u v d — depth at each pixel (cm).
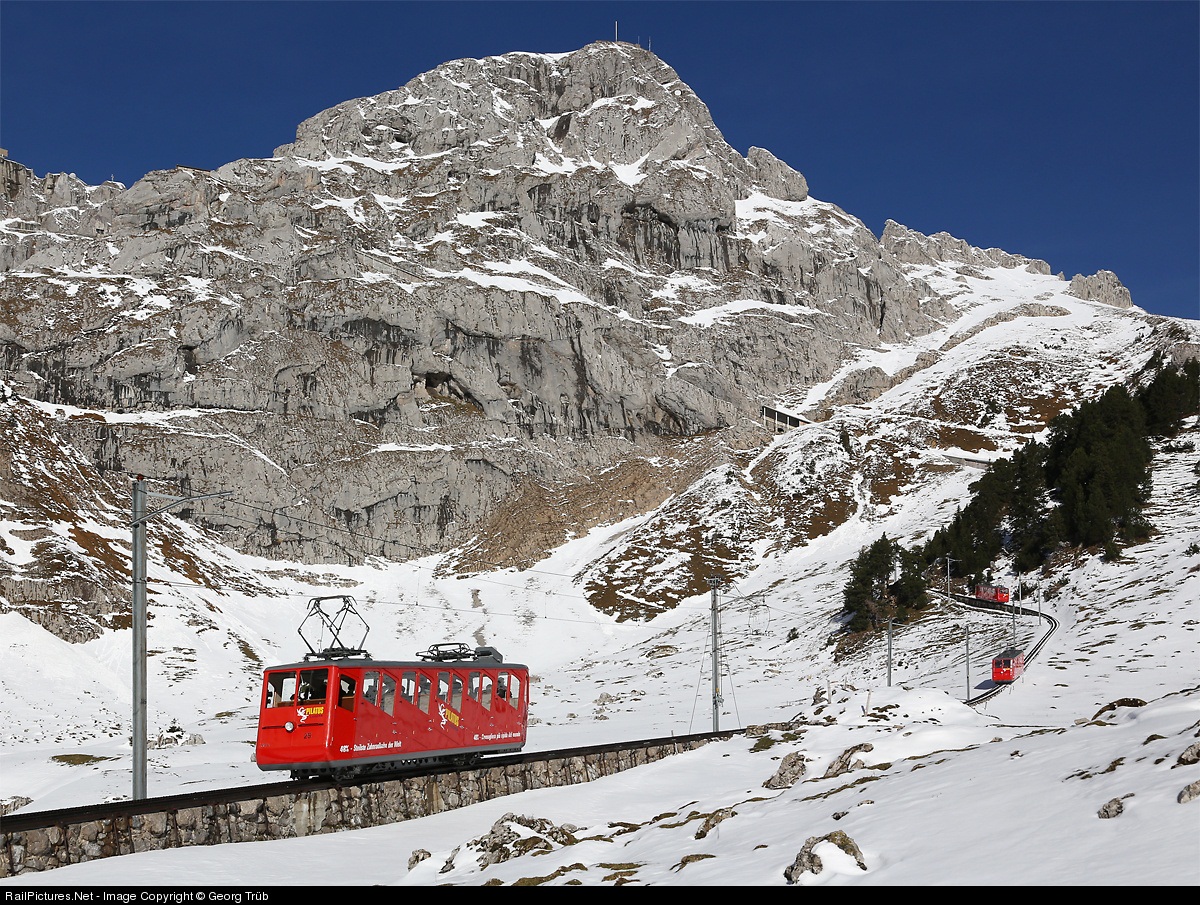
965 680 8962
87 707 10519
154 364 19850
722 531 19212
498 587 18288
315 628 15625
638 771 4884
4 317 19900
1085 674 7931
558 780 4669
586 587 17900
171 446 18550
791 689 10738
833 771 3462
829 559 17400
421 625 16475
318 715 3806
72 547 13712
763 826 2600
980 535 14588
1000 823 2036
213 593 15512
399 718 4112
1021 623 11100
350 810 3581
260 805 3306
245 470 18925
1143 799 1894
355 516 19962
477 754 4656
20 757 8169
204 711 11225
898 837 2106
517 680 5009
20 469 14875
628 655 14662
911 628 12300
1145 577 11012
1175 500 13750
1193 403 17950
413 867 2861
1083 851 1722
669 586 17525
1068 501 13388
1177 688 7094
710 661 13138
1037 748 2816
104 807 3011
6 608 11750
